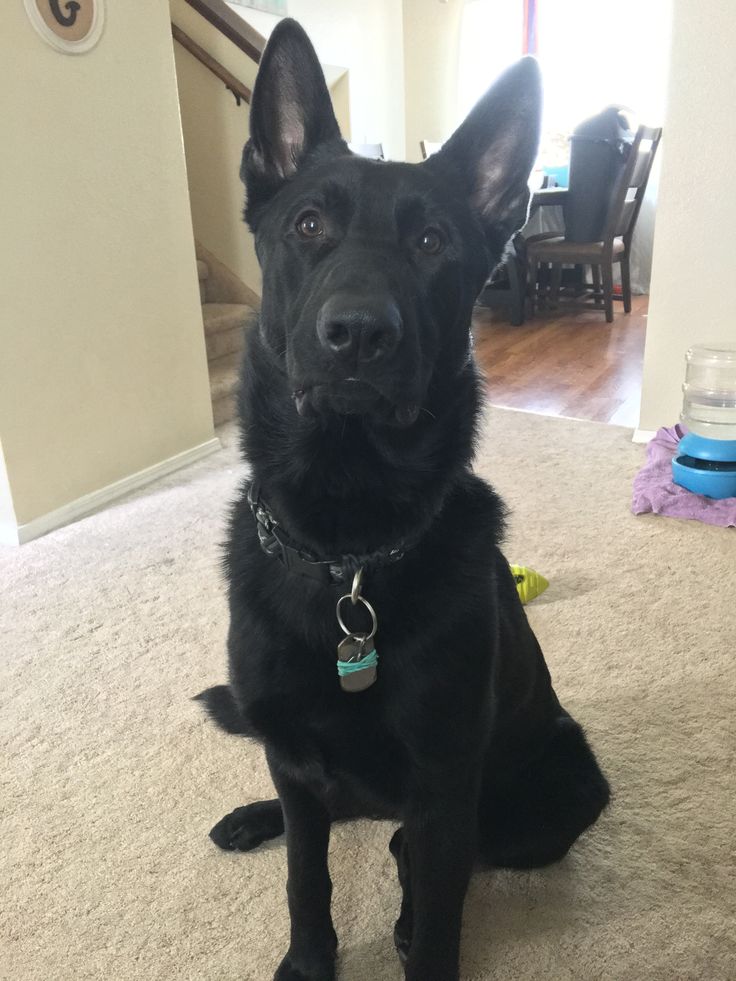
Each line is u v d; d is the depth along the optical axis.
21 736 1.74
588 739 1.68
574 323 5.93
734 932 1.26
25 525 2.69
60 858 1.43
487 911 1.32
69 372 2.79
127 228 2.94
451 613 1.09
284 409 1.12
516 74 1.19
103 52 2.73
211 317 4.05
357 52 6.82
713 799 1.53
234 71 4.23
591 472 3.13
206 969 1.23
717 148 3.00
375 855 1.45
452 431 1.15
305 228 1.12
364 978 1.23
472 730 1.09
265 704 1.11
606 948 1.25
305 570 1.09
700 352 3.15
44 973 1.23
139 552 2.58
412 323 1.02
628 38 6.90
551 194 5.71
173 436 3.30
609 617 2.13
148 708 1.82
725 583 2.29
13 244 2.53
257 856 1.44
